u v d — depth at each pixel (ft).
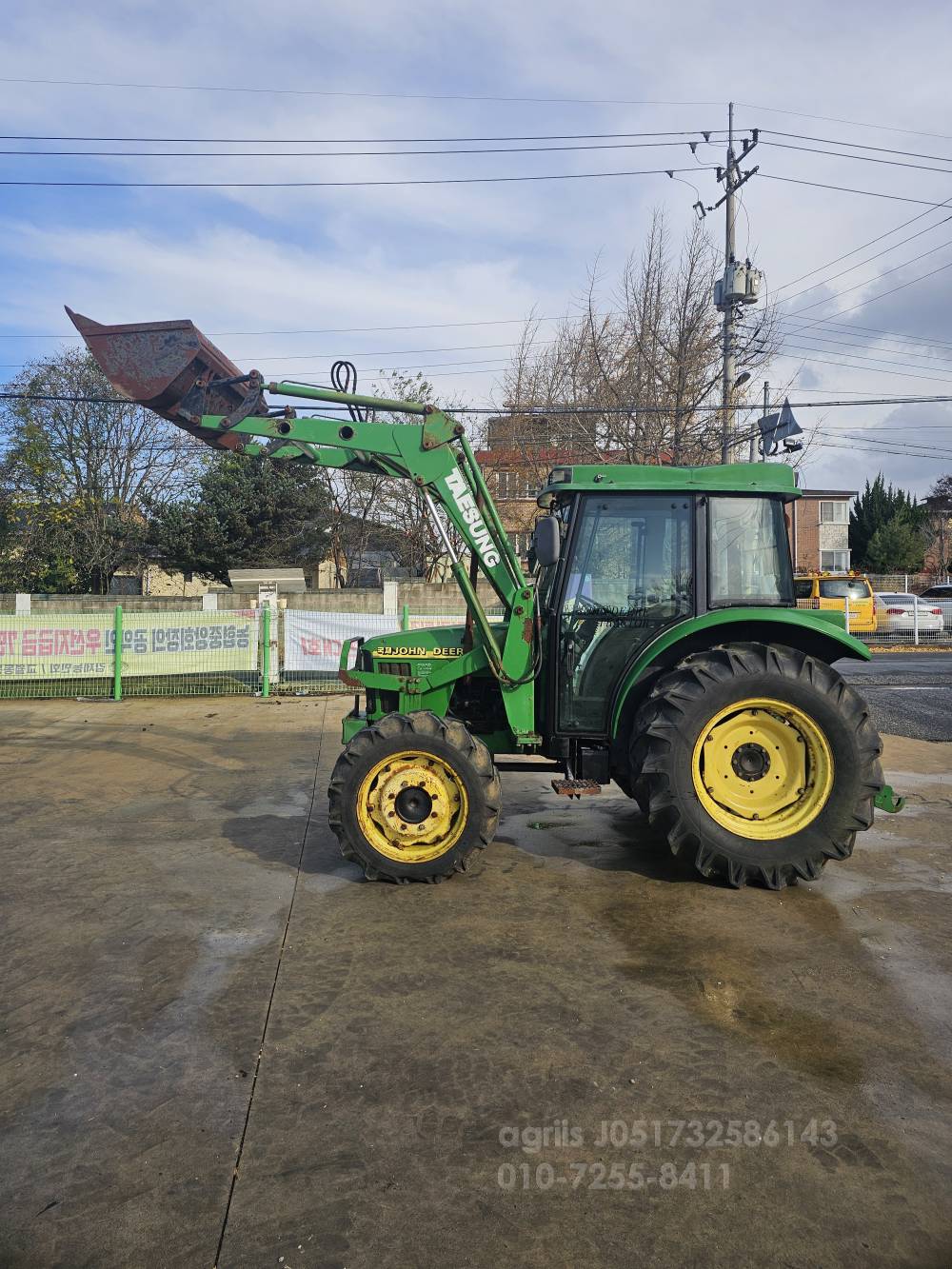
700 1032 9.68
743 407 52.42
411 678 16.89
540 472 68.33
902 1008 10.25
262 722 33.55
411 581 71.26
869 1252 6.44
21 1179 7.28
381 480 87.15
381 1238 6.60
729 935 12.50
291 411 16.19
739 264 55.06
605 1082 8.68
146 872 15.60
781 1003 10.37
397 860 14.62
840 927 12.78
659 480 15.76
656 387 64.64
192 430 16.69
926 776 23.66
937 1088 8.56
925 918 13.16
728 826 14.26
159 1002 10.47
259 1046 9.42
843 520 135.85
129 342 16.33
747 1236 6.61
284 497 92.38
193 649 41.70
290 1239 6.59
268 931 12.76
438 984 10.92
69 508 88.63
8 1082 8.75
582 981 11.01
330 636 43.39
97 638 40.52
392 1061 9.09
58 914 13.50
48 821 19.29
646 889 14.51
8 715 35.40
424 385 82.17
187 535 90.89
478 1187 7.14
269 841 17.69
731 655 14.35
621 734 15.53
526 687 16.05
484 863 16.07
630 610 15.75
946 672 49.75
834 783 14.12
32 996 10.69
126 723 33.40
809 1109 8.21
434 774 14.75
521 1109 8.23
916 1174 7.29
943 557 147.43
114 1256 6.42
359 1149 7.64
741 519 15.80
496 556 15.98
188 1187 7.16
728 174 59.26
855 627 74.84
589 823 18.95
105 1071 8.94
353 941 12.37
